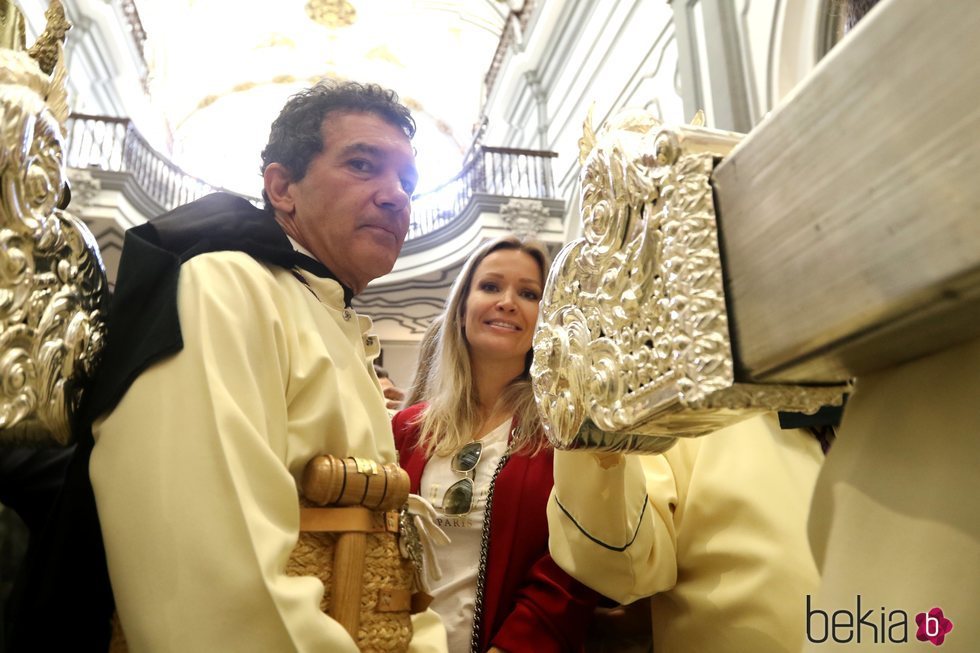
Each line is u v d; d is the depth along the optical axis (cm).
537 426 175
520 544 162
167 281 100
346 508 99
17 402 82
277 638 78
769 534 127
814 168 52
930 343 51
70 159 934
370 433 109
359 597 96
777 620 120
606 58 914
